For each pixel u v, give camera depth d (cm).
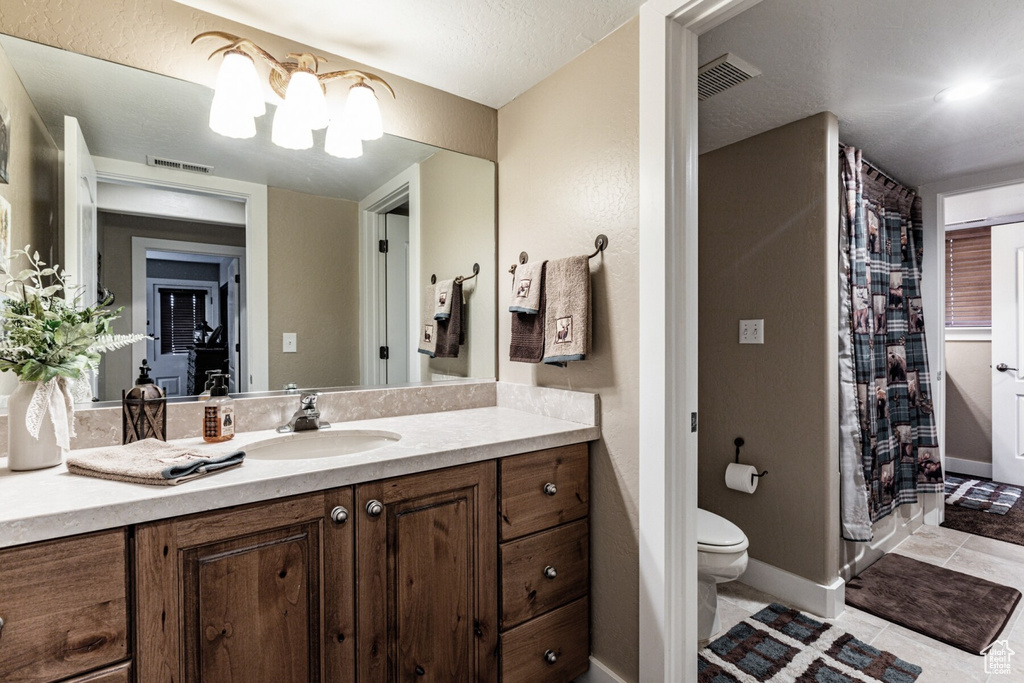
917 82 189
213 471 107
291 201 168
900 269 284
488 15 148
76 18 131
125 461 106
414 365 191
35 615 84
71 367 112
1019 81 189
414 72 181
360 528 118
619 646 155
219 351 155
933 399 320
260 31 155
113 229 139
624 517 154
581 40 162
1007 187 290
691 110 144
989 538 291
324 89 163
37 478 103
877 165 280
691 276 145
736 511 244
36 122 127
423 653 128
